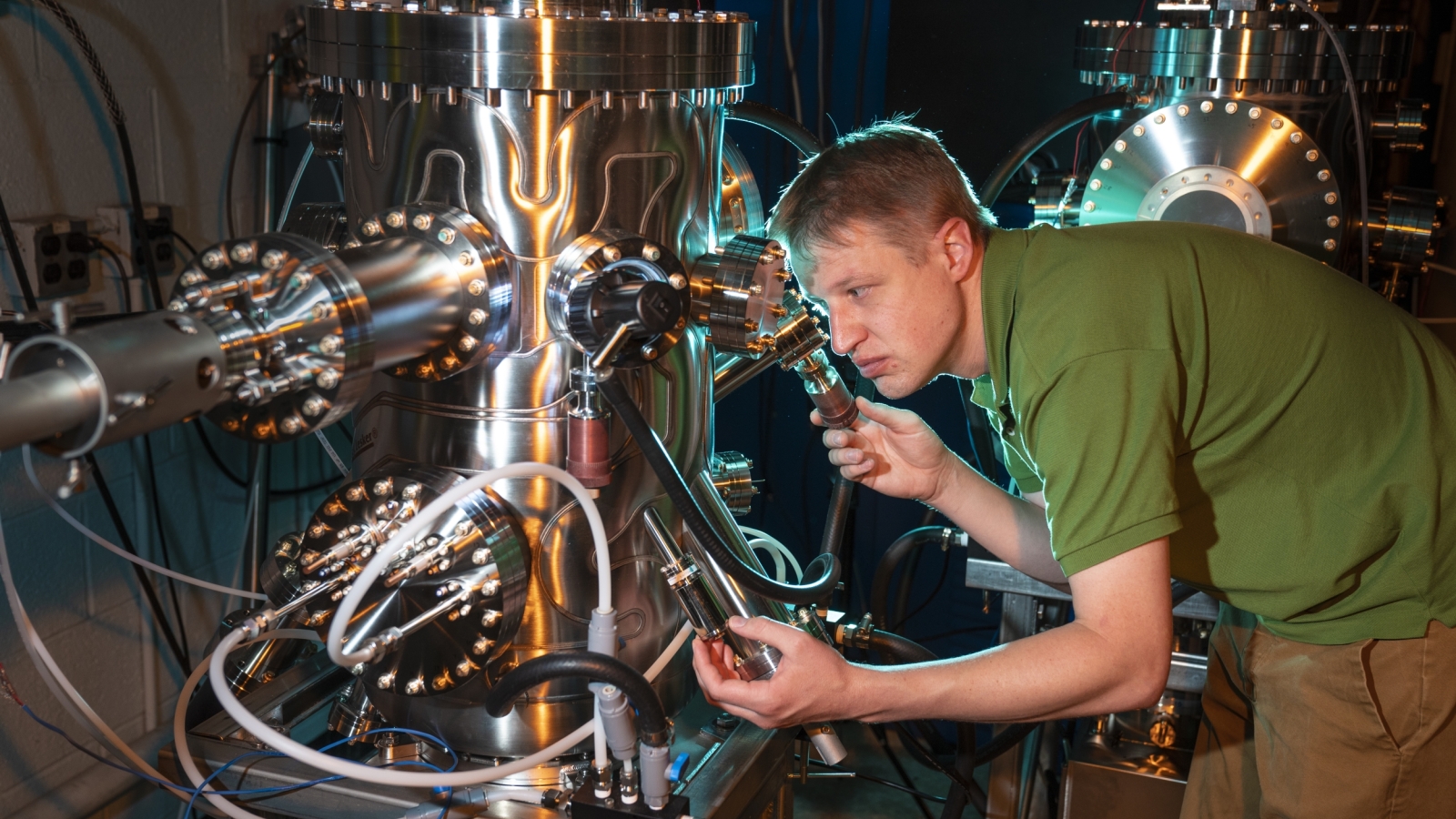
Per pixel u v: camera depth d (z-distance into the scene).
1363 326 1.05
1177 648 1.61
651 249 0.97
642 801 0.96
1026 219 1.94
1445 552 1.06
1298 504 1.04
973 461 2.04
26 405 0.61
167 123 1.55
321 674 1.22
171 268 1.55
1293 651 1.19
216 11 1.62
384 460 1.07
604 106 0.95
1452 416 1.07
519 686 0.91
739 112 1.33
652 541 1.08
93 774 1.45
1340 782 1.16
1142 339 0.89
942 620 2.14
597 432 0.94
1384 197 1.49
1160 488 0.85
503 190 0.96
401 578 0.95
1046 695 0.84
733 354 1.20
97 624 1.48
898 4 1.91
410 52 0.93
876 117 2.02
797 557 2.18
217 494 1.71
